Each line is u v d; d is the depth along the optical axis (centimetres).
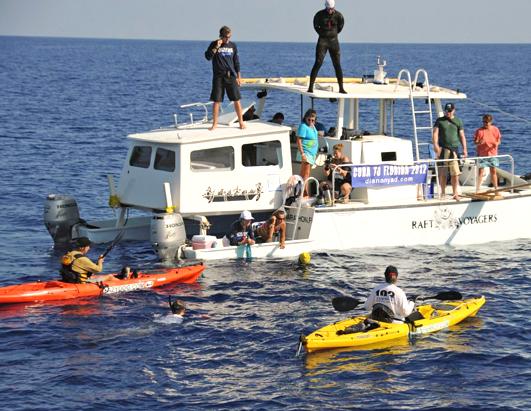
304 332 2595
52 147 6588
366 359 2400
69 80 16650
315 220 3316
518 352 2461
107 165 5800
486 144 3672
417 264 3266
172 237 3178
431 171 3584
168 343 2497
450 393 2198
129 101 11550
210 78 18488
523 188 3744
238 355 2420
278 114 3603
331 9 3453
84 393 2173
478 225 3538
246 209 3344
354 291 2969
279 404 2125
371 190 3428
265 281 3056
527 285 3070
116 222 3644
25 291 2820
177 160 3228
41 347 2456
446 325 2639
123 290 2941
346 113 3747
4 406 2097
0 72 19012
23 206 4369
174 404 2120
